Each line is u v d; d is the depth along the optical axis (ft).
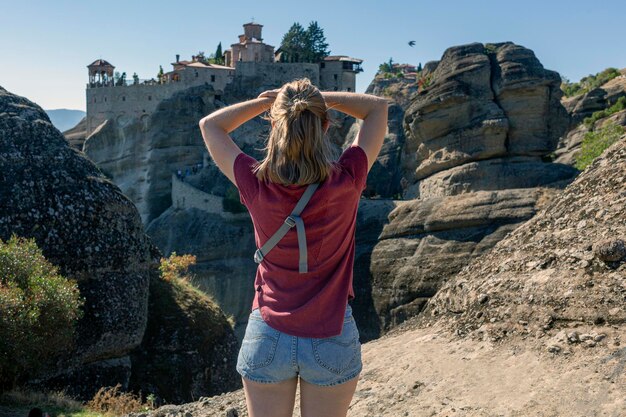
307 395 8.64
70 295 47.60
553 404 13.24
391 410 15.67
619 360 13.71
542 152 159.33
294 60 317.22
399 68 469.98
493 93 161.27
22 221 57.62
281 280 8.53
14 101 65.26
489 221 137.18
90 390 58.08
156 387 64.59
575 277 17.12
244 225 215.51
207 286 205.98
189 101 272.72
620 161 21.16
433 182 165.07
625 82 250.37
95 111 300.20
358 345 8.84
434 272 137.69
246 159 8.87
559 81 159.02
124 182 282.97
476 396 14.76
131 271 63.82
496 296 18.89
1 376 45.29
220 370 72.33
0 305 41.93
